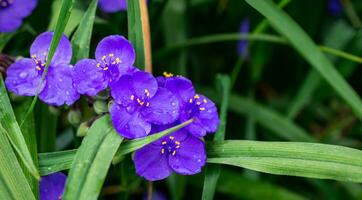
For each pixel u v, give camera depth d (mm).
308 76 568
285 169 396
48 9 522
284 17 469
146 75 398
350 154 396
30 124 417
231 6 597
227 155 407
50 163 399
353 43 562
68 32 462
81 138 449
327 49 517
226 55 615
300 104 564
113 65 404
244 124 582
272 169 396
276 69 618
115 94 395
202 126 407
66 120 460
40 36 423
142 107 397
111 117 385
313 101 601
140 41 420
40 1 519
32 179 393
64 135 524
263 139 579
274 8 465
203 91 567
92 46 532
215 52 616
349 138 589
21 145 386
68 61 415
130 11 418
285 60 613
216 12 604
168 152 403
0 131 391
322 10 592
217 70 614
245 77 611
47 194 422
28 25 511
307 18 587
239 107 561
